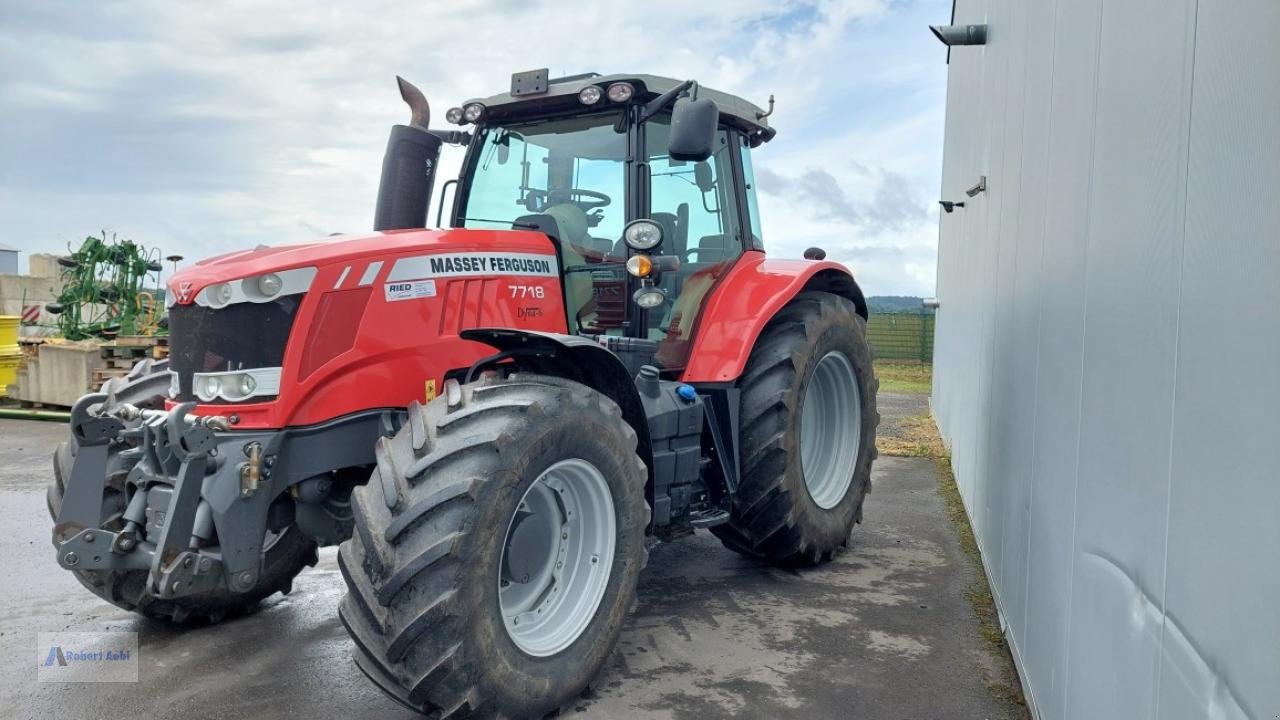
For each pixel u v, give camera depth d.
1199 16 1.40
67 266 9.97
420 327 3.13
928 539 4.82
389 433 3.03
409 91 3.97
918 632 3.46
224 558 2.78
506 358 3.23
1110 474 1.84
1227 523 1.23
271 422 2.86
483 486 2.48
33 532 4.96
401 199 3.89
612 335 3.74
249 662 3.17
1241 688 1.17
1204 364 1.33
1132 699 1.65
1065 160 2.42
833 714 2.77
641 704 2.85
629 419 3.25
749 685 2.98
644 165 3.69
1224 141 1.28
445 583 2.40
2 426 9.06
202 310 2.93
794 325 4.12
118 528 3.27
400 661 2.45
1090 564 1.98
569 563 2.96
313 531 3.13
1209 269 1.32
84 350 9.38
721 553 4.61
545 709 2.69
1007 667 3.11
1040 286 2.76
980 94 5.39
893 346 19.98
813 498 4.30
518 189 3.90
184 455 2.72
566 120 3.85
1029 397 2.92
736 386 4.03
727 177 4.33
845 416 4.63
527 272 3.47
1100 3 2.07
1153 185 1.61
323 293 2.93
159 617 3.52
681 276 3.97
